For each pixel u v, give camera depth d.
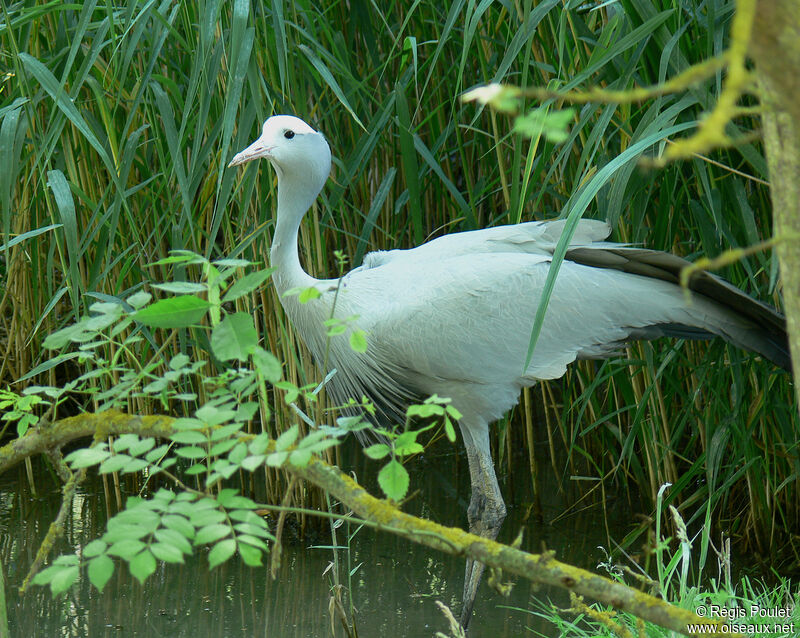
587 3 7.87
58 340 3.55
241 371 3.76
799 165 2.39
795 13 1.88
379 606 7.39
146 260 8.76
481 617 7.24
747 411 7.94
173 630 6.98
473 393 7.10
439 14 8.84
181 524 2.98
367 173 9.70
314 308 7.38
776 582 7.61
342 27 9.02
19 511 9.02
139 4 7.68
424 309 6.98
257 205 8.38
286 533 8.78
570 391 8.80
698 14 6.60
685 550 5.91
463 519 8.98
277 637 6.89
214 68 7.04
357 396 7.67
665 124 6.50
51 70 7.58
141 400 8.88
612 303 6.90
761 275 7.52
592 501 9.27
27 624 7.04
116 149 7.63
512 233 7.33
